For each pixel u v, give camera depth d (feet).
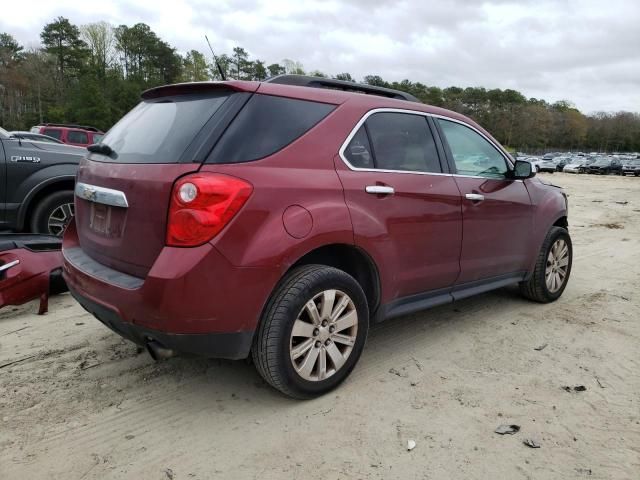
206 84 9.37
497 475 7.89
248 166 8.63
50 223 18.79
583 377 11.08
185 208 8.04
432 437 8.82
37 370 10.98
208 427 9.07
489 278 13.65
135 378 10.73
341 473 7.91
